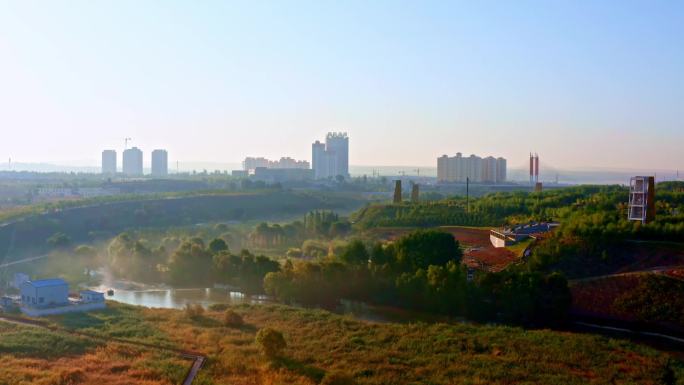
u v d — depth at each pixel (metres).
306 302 125.62
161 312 109.06
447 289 114.75
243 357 80.62
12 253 175.38
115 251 164.75
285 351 83.88
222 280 145.38
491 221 195.88
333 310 119.69
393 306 122.50
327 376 67.81
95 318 102.69
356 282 128.50
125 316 104.50
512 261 140.38
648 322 104.25
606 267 123.19
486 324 107.62
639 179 140.88
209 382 69.62
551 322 108.12
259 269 138.75
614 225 134.25
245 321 102.88
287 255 180.38
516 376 73.25
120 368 74.75
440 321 110.75
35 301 109.06
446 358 80.69
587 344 87.25
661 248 124.06
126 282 150.12
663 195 194.00
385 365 77.50
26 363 75.44
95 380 69.75
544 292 109.38
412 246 138.50
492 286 113.94
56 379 68.81
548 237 143.00
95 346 84.81
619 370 76.44
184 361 78.19
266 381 70.12
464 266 130.00
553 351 83.94
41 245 187.25
